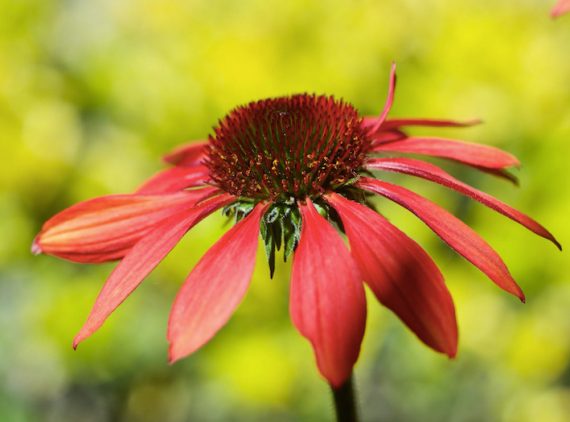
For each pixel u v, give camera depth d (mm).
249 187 311
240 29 440
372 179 312
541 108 431
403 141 333
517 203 419
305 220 296
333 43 438
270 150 313
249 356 419
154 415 473
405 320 263
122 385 462
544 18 448
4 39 453
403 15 441
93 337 428
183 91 432
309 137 312
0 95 437
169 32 446
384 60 438
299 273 273
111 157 438
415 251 277
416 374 458
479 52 430
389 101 315
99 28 486
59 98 444
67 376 465
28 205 440
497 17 436
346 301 263
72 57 464
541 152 419
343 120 317
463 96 431
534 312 430
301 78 427
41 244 311
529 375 442
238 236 288
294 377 424
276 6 438
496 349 439
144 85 435
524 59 430
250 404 440
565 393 462
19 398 494
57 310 431
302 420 446
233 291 271
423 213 295
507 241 415
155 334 440
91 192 436
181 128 434
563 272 413
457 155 322
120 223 315
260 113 320
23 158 428
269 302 422
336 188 309
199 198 320
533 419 456
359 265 274
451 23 434
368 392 472
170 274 420
